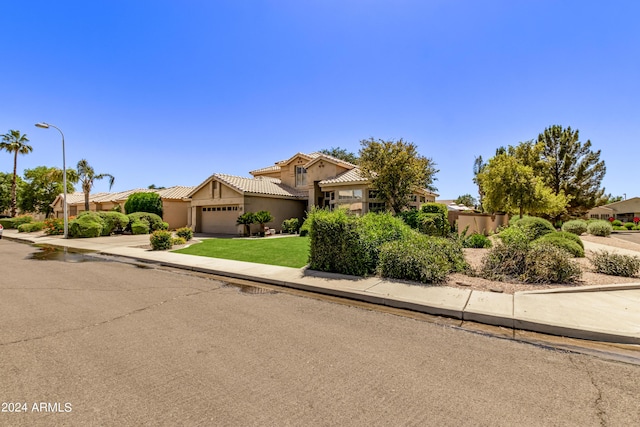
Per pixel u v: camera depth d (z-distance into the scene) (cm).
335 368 367
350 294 677
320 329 493
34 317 534
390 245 839
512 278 752
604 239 1739
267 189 2389
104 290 730
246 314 563
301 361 383
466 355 408
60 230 2253
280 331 482
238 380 338
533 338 471
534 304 583
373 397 309
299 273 858
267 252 1241
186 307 602
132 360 380
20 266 1059
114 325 499
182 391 315
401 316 565
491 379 347
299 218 2580
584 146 2834
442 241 920
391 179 1842
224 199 2298
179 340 442
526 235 1011
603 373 364
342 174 2302
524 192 2100
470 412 287
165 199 2919
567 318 512
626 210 4588
